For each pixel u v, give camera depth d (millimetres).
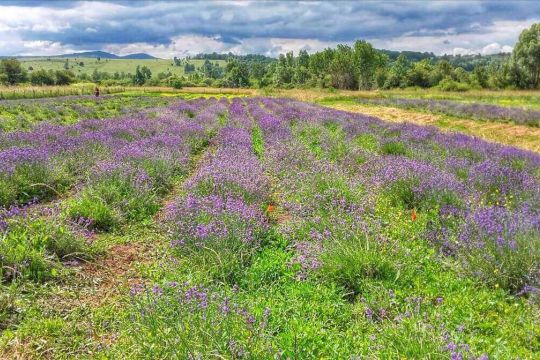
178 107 28078
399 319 4105
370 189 8664
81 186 8398
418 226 7004
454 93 62906
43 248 5387
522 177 9258
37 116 23344
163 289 4637
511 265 5141
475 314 4539
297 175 9453
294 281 5281
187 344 3475
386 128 18156
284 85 108688
